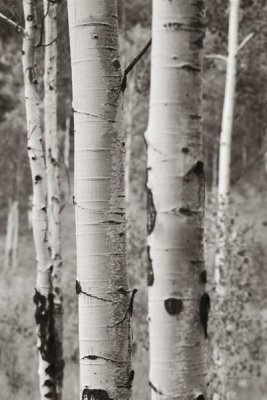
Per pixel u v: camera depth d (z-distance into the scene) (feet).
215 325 40.34
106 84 12.71
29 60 27.89
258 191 104.12
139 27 64.90
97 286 12.82
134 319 45.42
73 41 12.85
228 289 41.98
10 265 101.71
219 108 82.53
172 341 10.01
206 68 67.21
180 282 10.00
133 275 49.93
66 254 78.23
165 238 10.03
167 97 10.05
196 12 10.08
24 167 90.84
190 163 10.02
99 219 12.76
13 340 42.52
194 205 10.06
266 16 61.82
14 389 38.40
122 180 12.88
